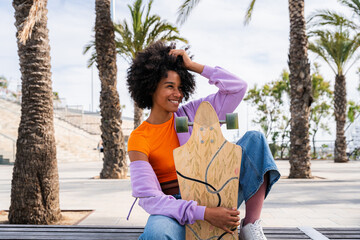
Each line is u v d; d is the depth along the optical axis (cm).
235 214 141
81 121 2780
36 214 399
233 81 174
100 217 463
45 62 415
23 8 423
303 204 558
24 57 409
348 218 448
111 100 1001
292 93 973
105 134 998
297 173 959
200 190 147
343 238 202
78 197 647
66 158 1903
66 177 1036
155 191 149
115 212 500
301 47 962
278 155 2352
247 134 164
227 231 142
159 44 178
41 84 409
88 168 1445
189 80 176
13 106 2516
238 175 147
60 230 223
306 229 221
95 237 207
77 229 227
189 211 140
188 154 150
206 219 140
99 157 2156
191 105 182
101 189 760
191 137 151
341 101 1859
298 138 959
